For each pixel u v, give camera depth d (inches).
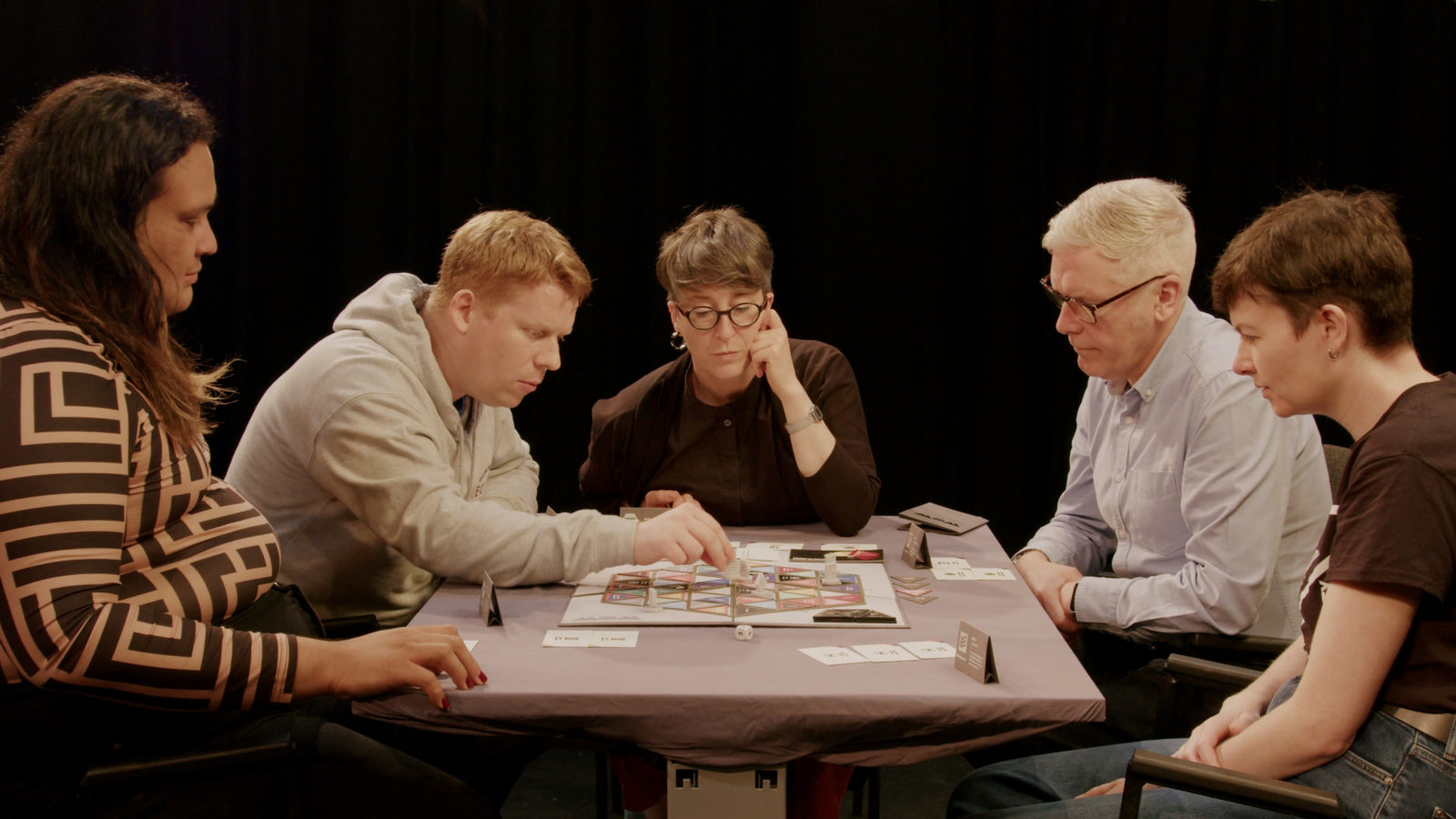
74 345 45.2
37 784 45.8
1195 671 58.4
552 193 122.5
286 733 49.6
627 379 128.0
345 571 67.5
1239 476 68.0
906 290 123.5
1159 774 44.3
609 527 61.4
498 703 47.3
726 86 124.0
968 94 123.6
